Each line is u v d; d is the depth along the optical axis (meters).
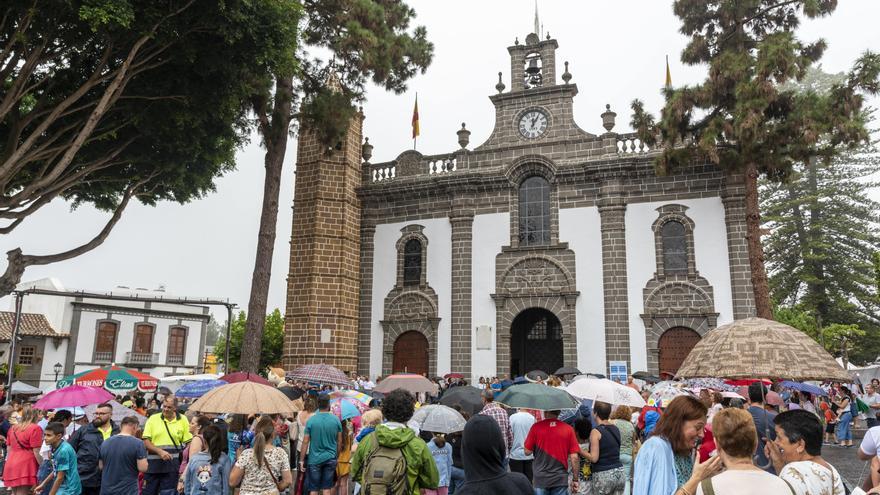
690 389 13.76
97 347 40.88
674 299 26.59
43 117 17.95
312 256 30.06
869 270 46.53
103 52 16.34
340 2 24.83
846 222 47.62
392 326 31.00
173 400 11.27
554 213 29.02
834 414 21.58
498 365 28.50
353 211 31.92
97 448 10.03
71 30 14.75
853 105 20.75
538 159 29.28
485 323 29.23
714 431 4.34
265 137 24.23
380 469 6.50
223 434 8.60
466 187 30.47
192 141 18.83
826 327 44.03
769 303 22.06
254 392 8.86
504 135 30.91
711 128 22.06
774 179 22.89
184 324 44.94
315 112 24.30
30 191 15.69
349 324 30.64
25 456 11.20
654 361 26.25
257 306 23.06
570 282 28.14
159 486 10.68
